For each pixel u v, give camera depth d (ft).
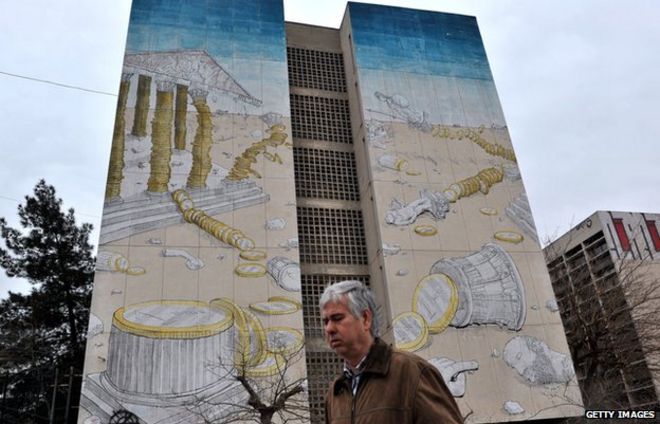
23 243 120.88
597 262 157.99
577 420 81.51
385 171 97.09
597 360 88.79
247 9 106.93
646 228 162.40
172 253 81.35
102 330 73.87
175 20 101.14
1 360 101.45
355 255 97.81
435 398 9.59
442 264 90.38
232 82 98.02
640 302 93.50
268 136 94.99
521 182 102.37
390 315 84.69
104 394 70.08
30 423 99.76
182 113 92.84
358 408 10.19
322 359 87.66
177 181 86.89
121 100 91.15
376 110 102.68
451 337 84.74
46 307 116.06
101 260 78.43
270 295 81.56
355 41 109.70
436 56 112.88
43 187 126.82
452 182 98.94
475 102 109.50
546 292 91.91
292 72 112.37
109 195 83.20
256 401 57.57
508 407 80.74
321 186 102.63
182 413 70.85
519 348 85.87
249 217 87.04
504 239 95.40
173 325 76.38
